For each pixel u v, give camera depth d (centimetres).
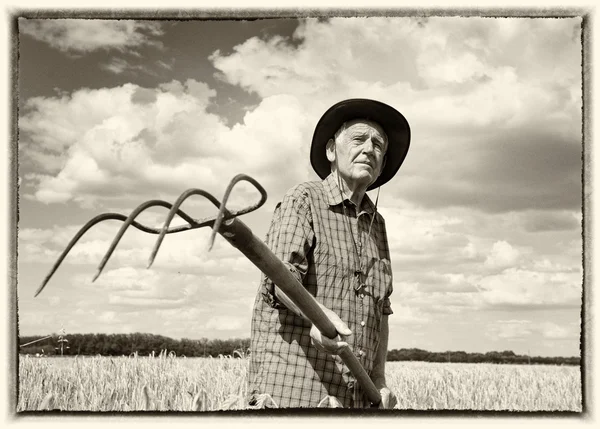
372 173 353
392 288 370
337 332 292
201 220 200
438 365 1809
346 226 346
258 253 230
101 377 661
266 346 329
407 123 372
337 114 362
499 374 1202
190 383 620
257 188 200
